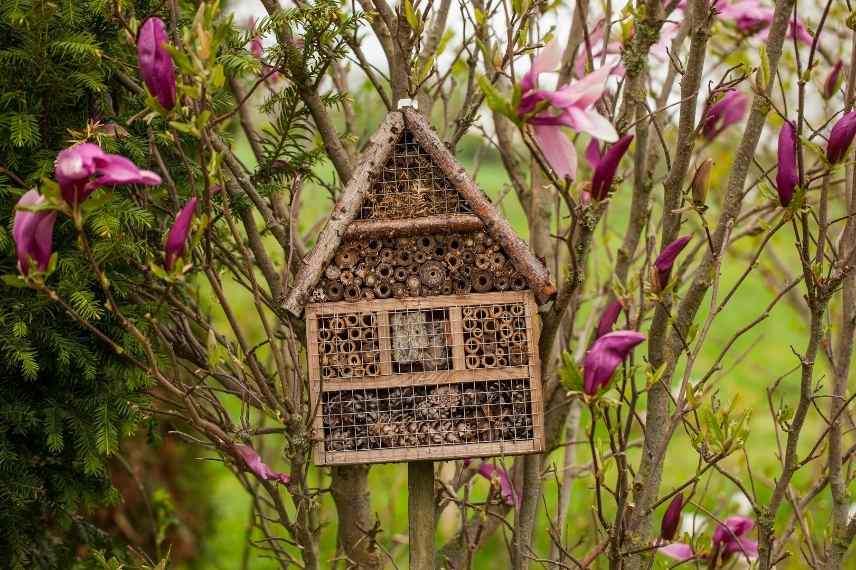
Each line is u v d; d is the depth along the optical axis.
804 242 2.42
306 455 2.63
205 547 3.89
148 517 3.60
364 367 2.48
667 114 2.92
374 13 2.69
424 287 2.48
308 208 3.75
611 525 2.53
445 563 2.84
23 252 2.27
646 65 2.74
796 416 2.50
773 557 2.67
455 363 2.48
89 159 2.23
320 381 2.47
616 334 2.28
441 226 2.46
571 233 2.37
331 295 2.48
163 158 2.67
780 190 2.40
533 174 2.92
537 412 2.48
